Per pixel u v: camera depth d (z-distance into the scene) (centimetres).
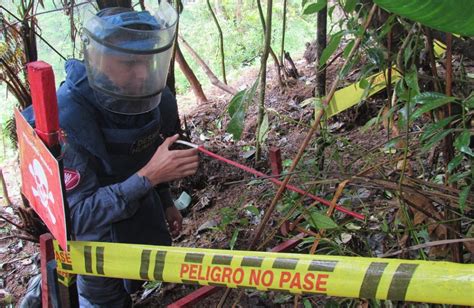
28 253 318
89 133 182
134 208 191
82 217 189
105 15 183
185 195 293
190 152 190
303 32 618
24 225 288
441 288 120
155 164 188
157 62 170
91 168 189
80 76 184
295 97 366
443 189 155
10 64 290
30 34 272
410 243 184
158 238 222
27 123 160
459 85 166
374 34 158
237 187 297
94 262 158
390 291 124
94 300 223
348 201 203
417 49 158
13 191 406
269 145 321
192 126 384
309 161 225
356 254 188
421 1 81
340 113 315
